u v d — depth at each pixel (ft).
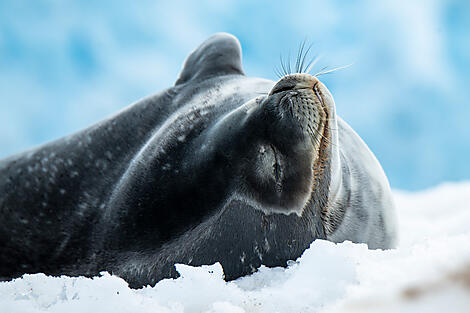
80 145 61.52
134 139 60.75
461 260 27.89
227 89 61.87
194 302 33.94
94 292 34.68
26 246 55.42
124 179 53.26
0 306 33.78
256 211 44.57
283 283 36.78
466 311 21.79
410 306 23.90
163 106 64.18
